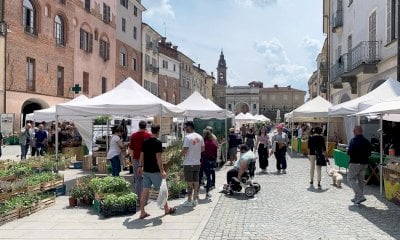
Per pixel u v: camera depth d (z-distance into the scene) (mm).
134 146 10094
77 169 17609
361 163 10086
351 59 24453
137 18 51812
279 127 17266
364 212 9352
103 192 9312
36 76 30828
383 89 14391
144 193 8695
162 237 7215
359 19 24828
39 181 10773
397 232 7629
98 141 17984
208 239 7164
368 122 20469
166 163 13000
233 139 19844
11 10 28156
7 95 27828
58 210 9477
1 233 7520
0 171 11734
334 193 11867
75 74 36406
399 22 17531
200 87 89500
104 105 12398
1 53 27234
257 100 104312
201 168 11227
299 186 13195
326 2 38125
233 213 9250
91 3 39406
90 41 39219
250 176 11789
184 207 9852
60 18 34250
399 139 15070
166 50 65375
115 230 7695
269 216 8961
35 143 19906
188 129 10133
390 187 10531
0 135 20234
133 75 50656
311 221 8508
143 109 12344
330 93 34719
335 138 25531
